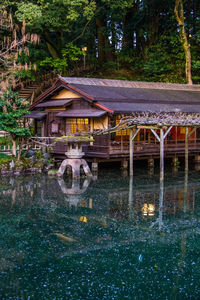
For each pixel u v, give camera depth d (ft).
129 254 26.50
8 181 53.21
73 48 106.63
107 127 60.59
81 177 57.47
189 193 46.37
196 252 27.02
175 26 120.67
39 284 22.12
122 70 122.83
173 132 76.48
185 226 32.89
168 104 72.33
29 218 34.78
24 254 26.25
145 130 66.69
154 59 112.27
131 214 36.55
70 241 28.86
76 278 22.93
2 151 66.54
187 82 102.06
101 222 33.76
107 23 127.85
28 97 96.89
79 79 71.36
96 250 27.14
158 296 21.04
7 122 59.26
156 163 75.61
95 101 61.77
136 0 123.44
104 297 20.84
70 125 67.05
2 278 22.76
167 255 26.43
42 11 92.99
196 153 76.13
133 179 56.18
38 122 78.28
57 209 38.06
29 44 106.01
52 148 68.13
